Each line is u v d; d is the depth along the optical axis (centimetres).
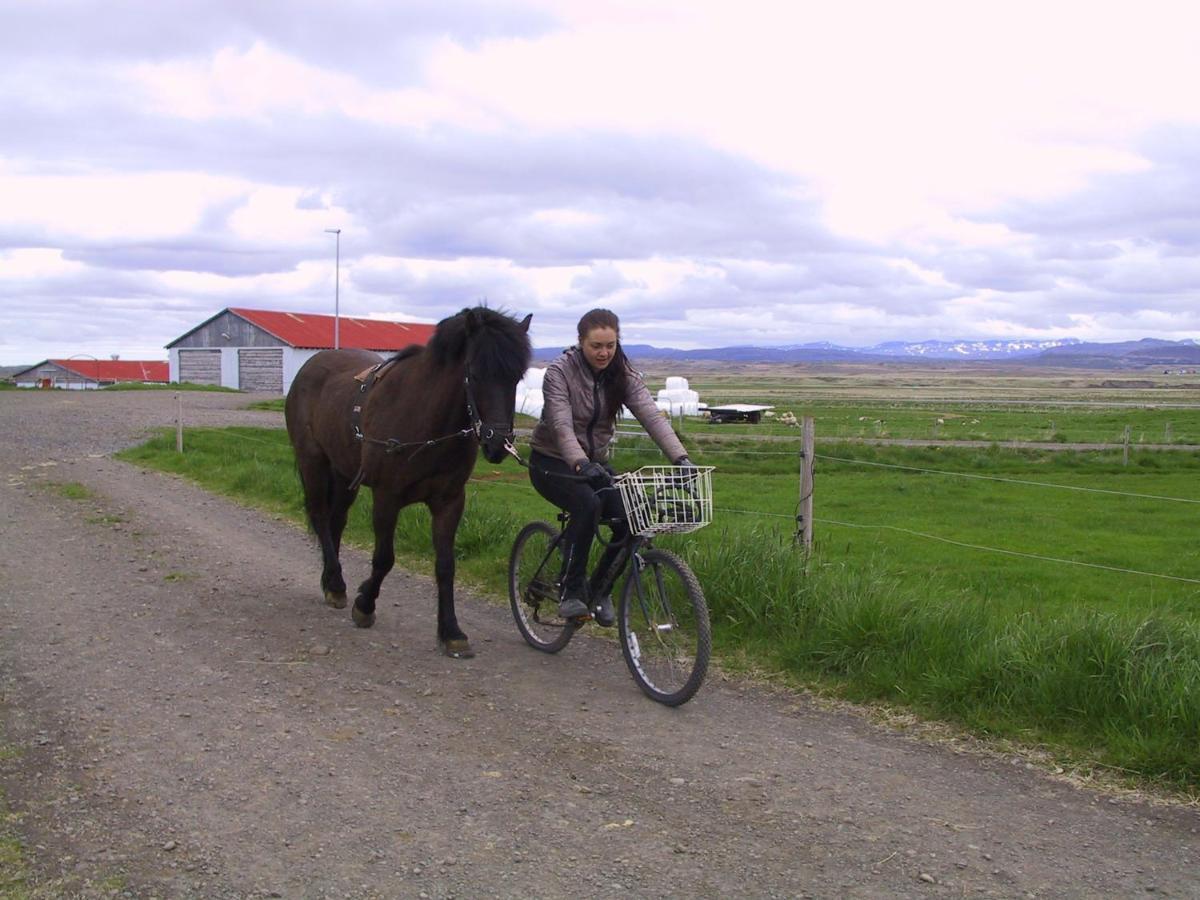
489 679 618
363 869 378
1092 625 578
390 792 448
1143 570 1142
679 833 412
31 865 376
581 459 565
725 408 4428
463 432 643
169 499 1341
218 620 745
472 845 399
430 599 830
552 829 414
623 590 602
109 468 1662
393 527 705
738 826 420
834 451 2492
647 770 478
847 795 454
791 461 2325
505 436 602
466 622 759
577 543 597
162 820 416
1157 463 2356
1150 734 500
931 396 9744
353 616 737
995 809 441
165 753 489
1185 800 452
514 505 1480
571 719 548
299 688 594
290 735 516
